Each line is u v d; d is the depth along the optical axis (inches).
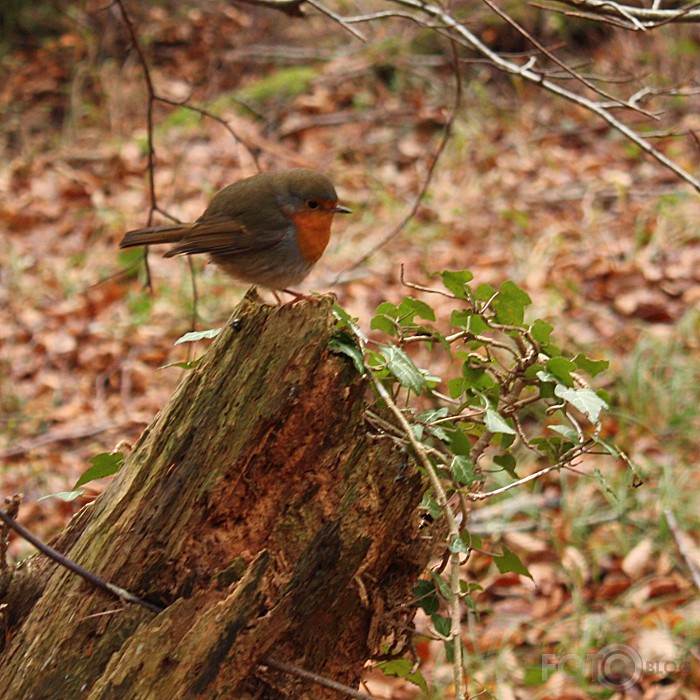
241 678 175.0
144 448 183.9
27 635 179.8
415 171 702.5
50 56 853.2
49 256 656.4
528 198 665.6
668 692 346.0
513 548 417.1
